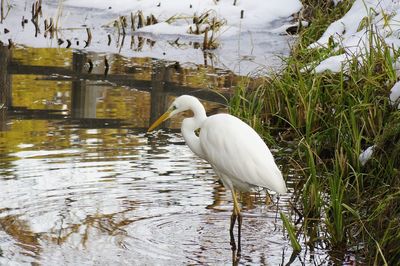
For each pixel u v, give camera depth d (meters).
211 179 12.26
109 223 10.55
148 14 23.23
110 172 12.30
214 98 16.70
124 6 24.08
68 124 14.74
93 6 24.22
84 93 16.77
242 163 10.29
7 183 11.69
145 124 14.98
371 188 11.50
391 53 14.55
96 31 22.17
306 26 21.30
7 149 13.19
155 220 10.71
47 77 17.94
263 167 10.20
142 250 9.82
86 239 10.04
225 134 10.49
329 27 17.73
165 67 19.14
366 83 13.48
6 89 16.88
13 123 14.67
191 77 18.25
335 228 10.22
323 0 21.66
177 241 10.13
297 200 11.59
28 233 10.14
